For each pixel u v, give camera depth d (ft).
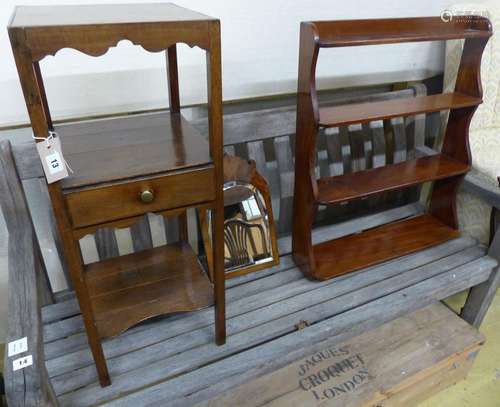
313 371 3.54
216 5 3.72
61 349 3.34
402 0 4.52
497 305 5.35
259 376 3.43
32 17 2.33
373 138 4.89
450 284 4.07
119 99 3.76
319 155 4.83
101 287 3.70
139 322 3.40
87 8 2.83
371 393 3.37
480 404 4.06
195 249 4.93
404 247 4.46
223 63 4.02
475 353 4.02
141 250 4.19
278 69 4.28
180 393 3.06
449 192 4.66
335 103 4.37
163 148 2.84
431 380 3.85
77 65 3.48
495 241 4.28
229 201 3.97
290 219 4.82
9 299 2.73
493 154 4.87
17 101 3.43
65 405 2.93
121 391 3.05
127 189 2.47
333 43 3.16
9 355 2.28
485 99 4.98
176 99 3.51
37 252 3.43
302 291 3.94
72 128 3.25
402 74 5.06
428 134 5.68
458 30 3.78
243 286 4.00
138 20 2.21
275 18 4.01
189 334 3.51
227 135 3.98
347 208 5.30
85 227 2.47
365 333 3.90
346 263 4.20
